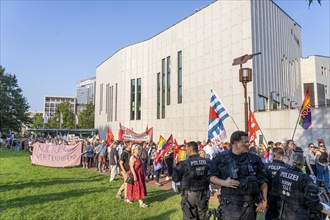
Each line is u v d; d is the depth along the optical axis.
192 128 27.83
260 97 22.31
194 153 5.10
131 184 8.14
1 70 61.78
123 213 7.29
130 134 17.39
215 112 9.00
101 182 12.00
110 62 48.81
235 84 22.58
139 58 39.81
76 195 9.34
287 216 3.97
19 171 15.43
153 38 36.62
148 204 8.25
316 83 35.47
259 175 3.56
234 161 3.46
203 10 26.88
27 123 65.88
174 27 31.91
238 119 21.91
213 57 25.23
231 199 3.39
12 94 62.94
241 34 22.41
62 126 76.06
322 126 17.52
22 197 8.94
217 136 8.88
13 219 6.64
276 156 4.96
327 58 38.00
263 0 24.34
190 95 28.34
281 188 4.12
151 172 13.52
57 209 7.57
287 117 19.06
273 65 25.23
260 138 13.96
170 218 6.86
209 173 3.66
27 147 33.72
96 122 56.47
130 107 40.88
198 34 27.50
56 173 14.84
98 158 16.44
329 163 9.36
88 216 7.02
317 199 3.77
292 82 30.97
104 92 51.62
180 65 30.80
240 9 22.64
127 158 8.87
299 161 4.12
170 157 12.87
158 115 34.84
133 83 40.84
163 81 34.25
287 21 30.47
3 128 59.19
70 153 18.33
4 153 30.08
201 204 4.83
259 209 3.46
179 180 5.02
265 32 24.02
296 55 34.06
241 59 11.31
